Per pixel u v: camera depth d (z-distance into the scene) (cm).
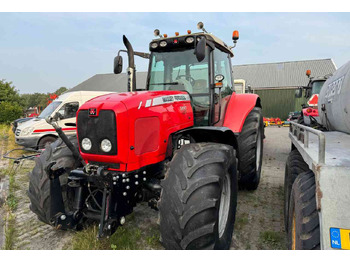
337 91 303
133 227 296
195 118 321
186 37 315
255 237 272
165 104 255
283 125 1695
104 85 2780
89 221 265
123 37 321
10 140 1028
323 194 142
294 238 188
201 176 203
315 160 164
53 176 242
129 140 217
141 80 2641
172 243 197
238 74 2503
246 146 371
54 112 774
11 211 349
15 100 2580
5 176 512
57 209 246
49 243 270
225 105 376
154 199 238
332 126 344
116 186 217
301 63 2453
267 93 2169
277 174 494
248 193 393
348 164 148
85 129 225
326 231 137
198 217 193
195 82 325
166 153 253
